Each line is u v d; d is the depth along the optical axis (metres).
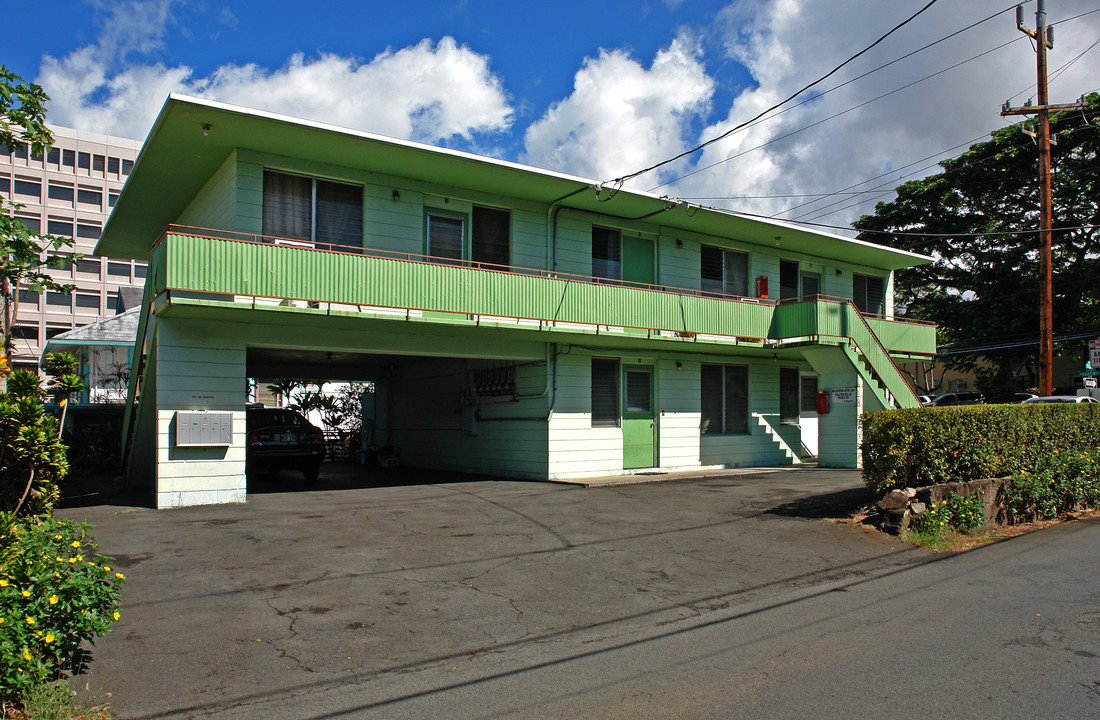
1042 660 5.04
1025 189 29.77
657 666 5.07
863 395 17.64
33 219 57.75
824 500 11.49
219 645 5.40
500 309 13.59
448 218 14.63
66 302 58.22
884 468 10.17
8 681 3.97
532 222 15.59
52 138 10.66
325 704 4.46
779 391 20.12
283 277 11.38
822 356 18.16
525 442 15.84
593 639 5.70
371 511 10.88
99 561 4.97
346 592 6.75
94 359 25.25
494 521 10.12
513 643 5.59
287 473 18.20
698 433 17.97
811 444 20.86
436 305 12.84
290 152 12.55
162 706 4.39
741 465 18.83
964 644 5.41
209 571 7.32
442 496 12.61
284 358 18.06
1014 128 28.89
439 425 19.11
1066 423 12.12
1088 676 4.74
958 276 31.56
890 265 22.64
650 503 11.68
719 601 6.73
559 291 14.41
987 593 6.82
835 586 7.20
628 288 15.44
